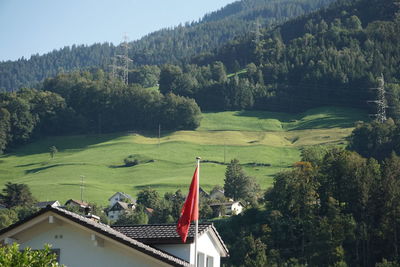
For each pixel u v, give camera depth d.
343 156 127.12
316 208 121.19
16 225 24.98
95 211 158.62
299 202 121.44
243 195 179.12
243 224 124.00
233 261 104.69
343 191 119.62
